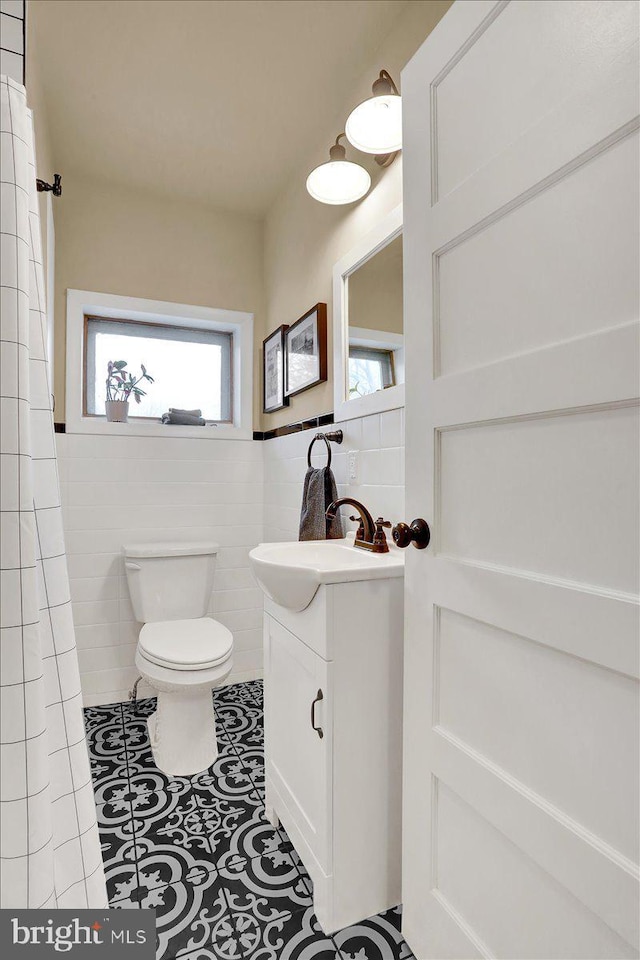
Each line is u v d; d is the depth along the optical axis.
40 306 0.88
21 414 0.76
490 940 0.92
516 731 0.87
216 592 2.74
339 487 1.97
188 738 1.91
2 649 0.72
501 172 0.89
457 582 1.00
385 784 1.26
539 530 0.83
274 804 1.57
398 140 1.57
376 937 1.20
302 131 2.17
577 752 0.75
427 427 1.09
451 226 1.01
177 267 2.68
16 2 1.02
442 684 1.06
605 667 0.71
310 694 1.29
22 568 0.74
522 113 0.86
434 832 1.08
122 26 1.65
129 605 2.55
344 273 1.92
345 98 1.98
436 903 1.07
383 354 1.68
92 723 2.28
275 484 2.67
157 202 2.65
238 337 2.85
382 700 1.25
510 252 0.89
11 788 0.71
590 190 0.74
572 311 0.77
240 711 2.39
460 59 1.00
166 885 1.34
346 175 1.72
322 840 1.22
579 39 0.75
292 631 1.41
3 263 0.76
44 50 1.74
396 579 1.26
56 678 0.83
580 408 0.75
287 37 1.71
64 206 2.46
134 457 2.59
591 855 0.72
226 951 1.16
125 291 2.57
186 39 1.71
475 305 0.97
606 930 0.71
